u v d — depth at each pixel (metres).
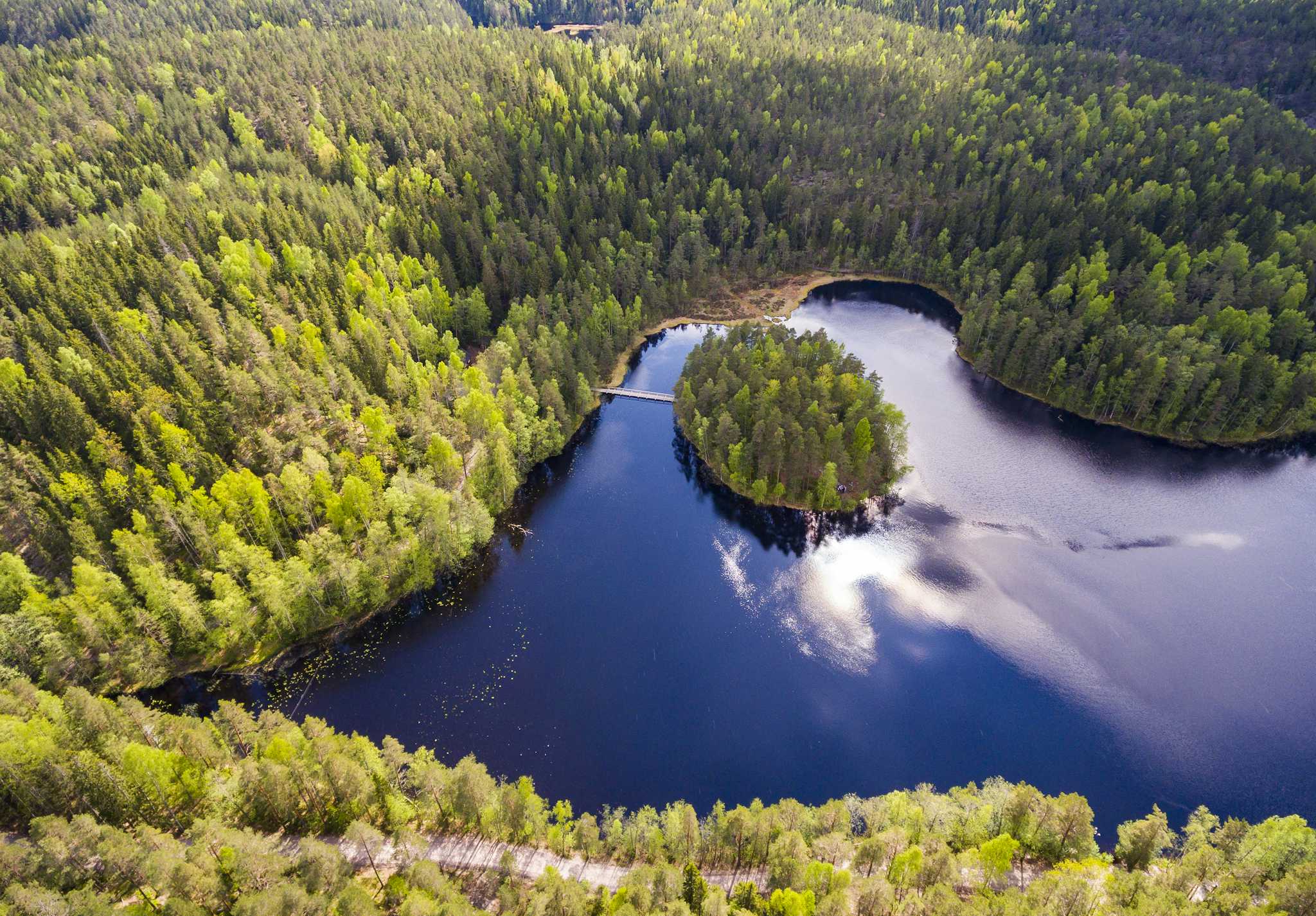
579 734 85.06
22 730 63.75
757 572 107.56
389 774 70.50
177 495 95.81
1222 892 53.56
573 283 157.38
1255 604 99.25
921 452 130.62
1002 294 170.38
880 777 80.56
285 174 180.75
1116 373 134.62
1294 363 132.00
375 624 97.38
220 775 67.88
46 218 160.25
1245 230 160.25
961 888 60.66
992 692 89.00
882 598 102.00
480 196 180.25
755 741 84.38
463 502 104.25
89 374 105.31
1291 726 84.31
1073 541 110.56
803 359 132.88
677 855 65.31
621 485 126.31
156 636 86.94
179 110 195.38
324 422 111.31
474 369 123.56
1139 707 86.62
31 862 54.44
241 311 129.00
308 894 54.44
